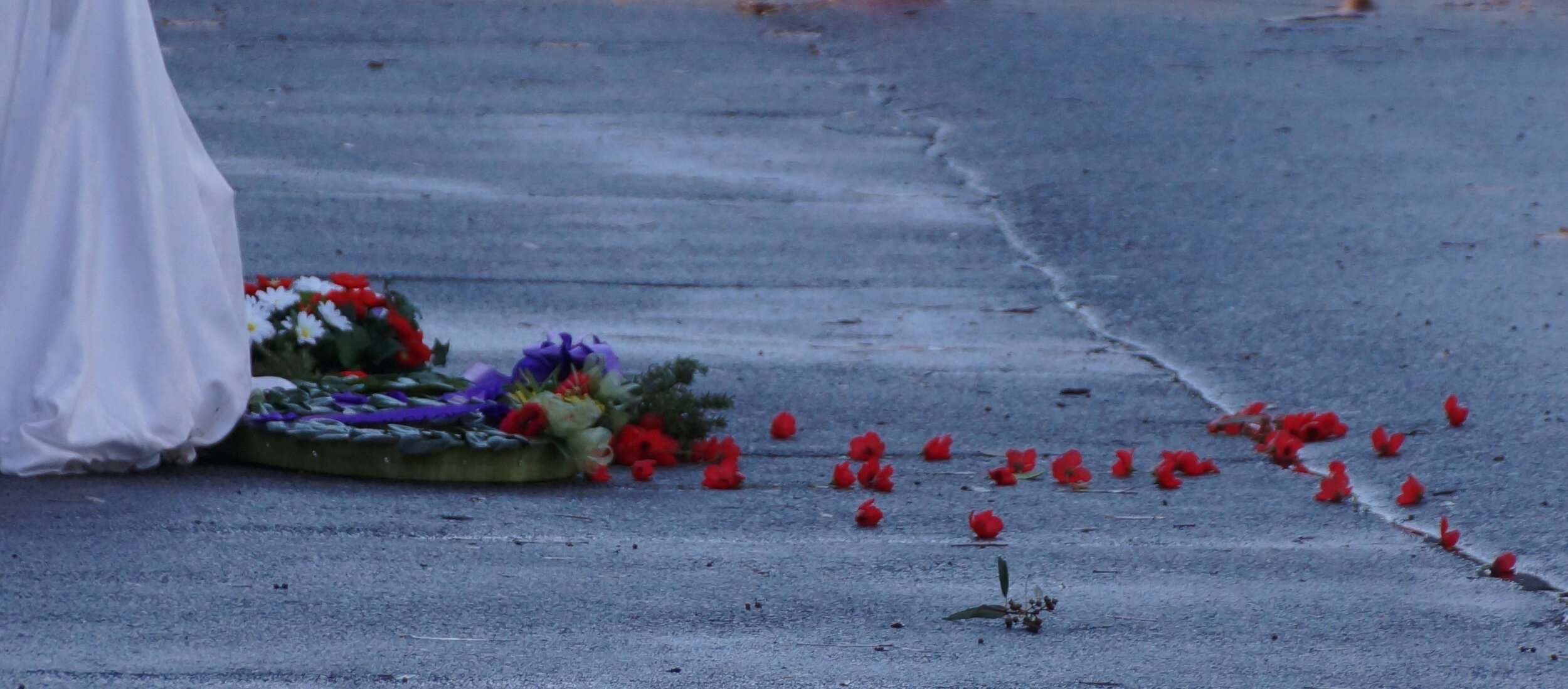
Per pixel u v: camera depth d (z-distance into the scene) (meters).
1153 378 11.95
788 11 29.44
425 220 16.45
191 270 8.36
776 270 15.13
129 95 8.15
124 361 8.20
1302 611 7.06
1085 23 28.75
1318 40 27.33
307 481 8.52
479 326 13.04
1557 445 10.09
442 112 21.39
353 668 6.05
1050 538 8.17
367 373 10.10
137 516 7.68
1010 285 14.77
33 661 5.97
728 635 6.58
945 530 8.27
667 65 24.72
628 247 15.80
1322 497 8.95
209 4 28.36
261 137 19.75
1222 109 22.02
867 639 6.59
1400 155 19.56
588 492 8.77
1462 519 8.62
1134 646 6.59
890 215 17.16
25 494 7.83
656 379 9.69
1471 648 6.64
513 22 27.83
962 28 28.05
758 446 10.04
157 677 5.87
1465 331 13.04
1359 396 11.38
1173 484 9.19
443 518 8.04
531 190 17.81
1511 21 29.64
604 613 6.79
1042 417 10.91
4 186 8.08
